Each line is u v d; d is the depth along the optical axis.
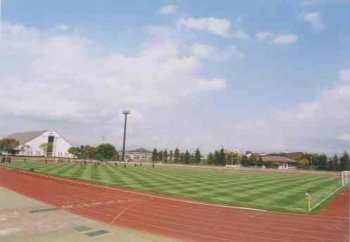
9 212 15.91
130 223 14.59
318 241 12.26
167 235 12.76
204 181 37.44
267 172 66.81
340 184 38.53
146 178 38.91
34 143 126.69
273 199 23.03
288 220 15.68
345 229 14.00
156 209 18.03
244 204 20.14
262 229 13.91
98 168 57.91
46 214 15.70
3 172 41.91
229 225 14.52
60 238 11.65
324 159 95.75
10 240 11.25
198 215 16.58
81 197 21.95
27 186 27.45
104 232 12.66
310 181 42.62
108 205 19.00
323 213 17.66
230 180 40.22
